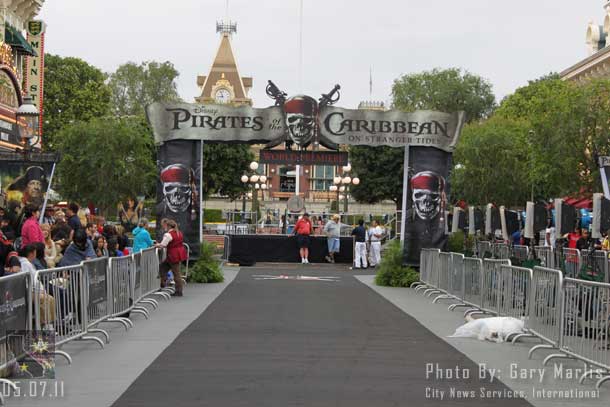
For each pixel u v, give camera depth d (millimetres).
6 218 15820
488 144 47656
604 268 17047
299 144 22828
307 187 84312
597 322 9758
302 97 22719
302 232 35250
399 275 23609
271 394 8727
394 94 81875
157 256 19078
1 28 37688
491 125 49844
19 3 41031
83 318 11672
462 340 12953
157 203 23234
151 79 92688
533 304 12297
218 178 67750
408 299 19641
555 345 11078
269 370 10094
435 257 20594
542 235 26906
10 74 35344
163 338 12789
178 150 23078
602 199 16031
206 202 81000
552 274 11359
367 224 45250
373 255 34688
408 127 23000
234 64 112750
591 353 9922
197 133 22812
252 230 43688
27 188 17828
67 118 65438
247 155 68250
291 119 22656
